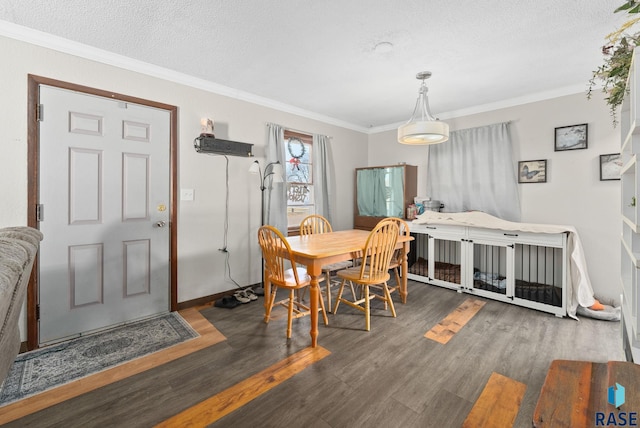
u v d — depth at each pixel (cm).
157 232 271
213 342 223
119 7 181
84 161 231
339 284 355
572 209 305
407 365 193
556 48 229
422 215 375
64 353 207
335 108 384
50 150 217
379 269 257
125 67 248
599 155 289
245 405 158
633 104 106
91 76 232
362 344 220
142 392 168
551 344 218
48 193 216
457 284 338
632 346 124
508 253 298
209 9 183
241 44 225
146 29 205
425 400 161
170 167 276
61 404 158
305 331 241
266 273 258
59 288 223
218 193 312
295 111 382
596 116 290
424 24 198
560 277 307
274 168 331
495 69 266
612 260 284
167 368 190
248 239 338
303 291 316
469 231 326
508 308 288
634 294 124
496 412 152
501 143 344
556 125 313
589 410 70
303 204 411
